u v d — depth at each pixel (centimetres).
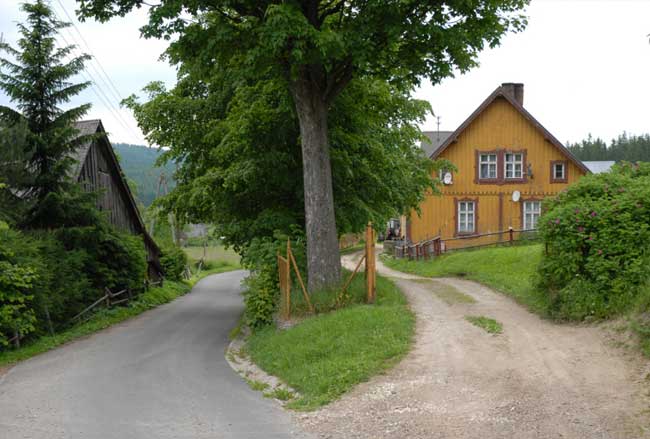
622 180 1116
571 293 1054
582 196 1137
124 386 995
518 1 1300
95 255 2194
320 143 1379
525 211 3183
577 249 1068
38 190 1953
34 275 1528
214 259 6788
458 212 3228
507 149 3189
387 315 1119
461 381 760
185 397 882
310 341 1070
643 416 593
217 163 1980
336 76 1373
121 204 3052
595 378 720
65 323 1858
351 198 1642
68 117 1991
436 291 1611
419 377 795
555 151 3167
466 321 1120
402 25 1214
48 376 1130
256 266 1565
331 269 1380
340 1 1368
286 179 1622
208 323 2084
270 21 1110
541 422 606
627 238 1001
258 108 1566
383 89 1658
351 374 834
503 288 1584
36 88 1948
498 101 3189
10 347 1445
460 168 3216
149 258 3375
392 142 1952
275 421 714
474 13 1271
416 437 606
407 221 3272
